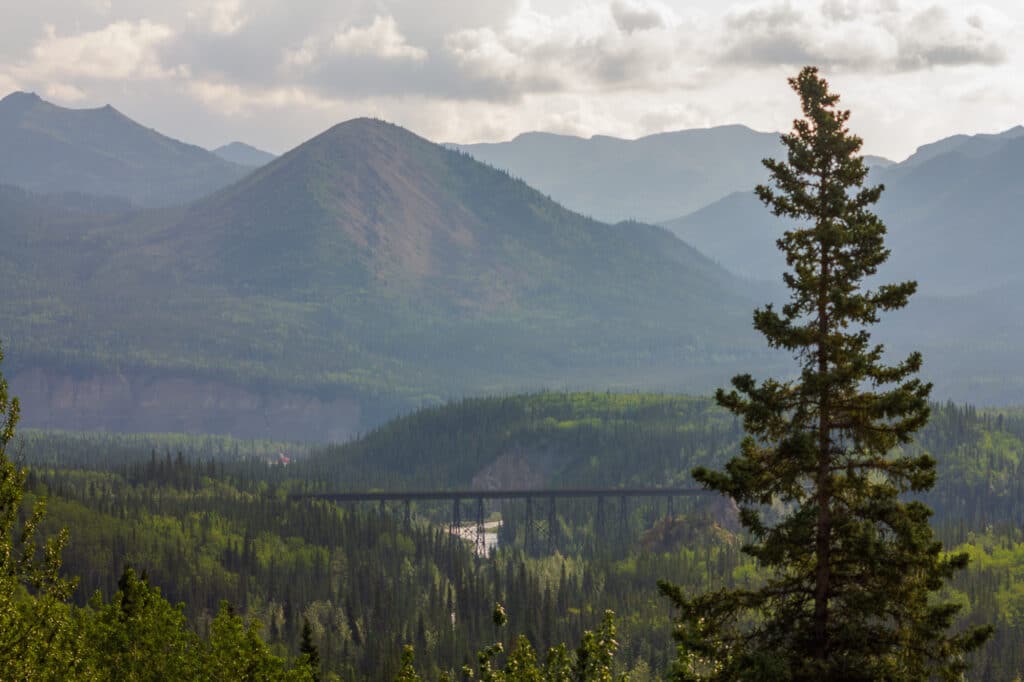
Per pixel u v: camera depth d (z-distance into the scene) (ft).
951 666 158.61
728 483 169.48
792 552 166.71
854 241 165.58
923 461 165.07
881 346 169.27
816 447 162.91
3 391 162.81
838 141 168.04
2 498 161.79
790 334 168.35
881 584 162.91
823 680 160.86
